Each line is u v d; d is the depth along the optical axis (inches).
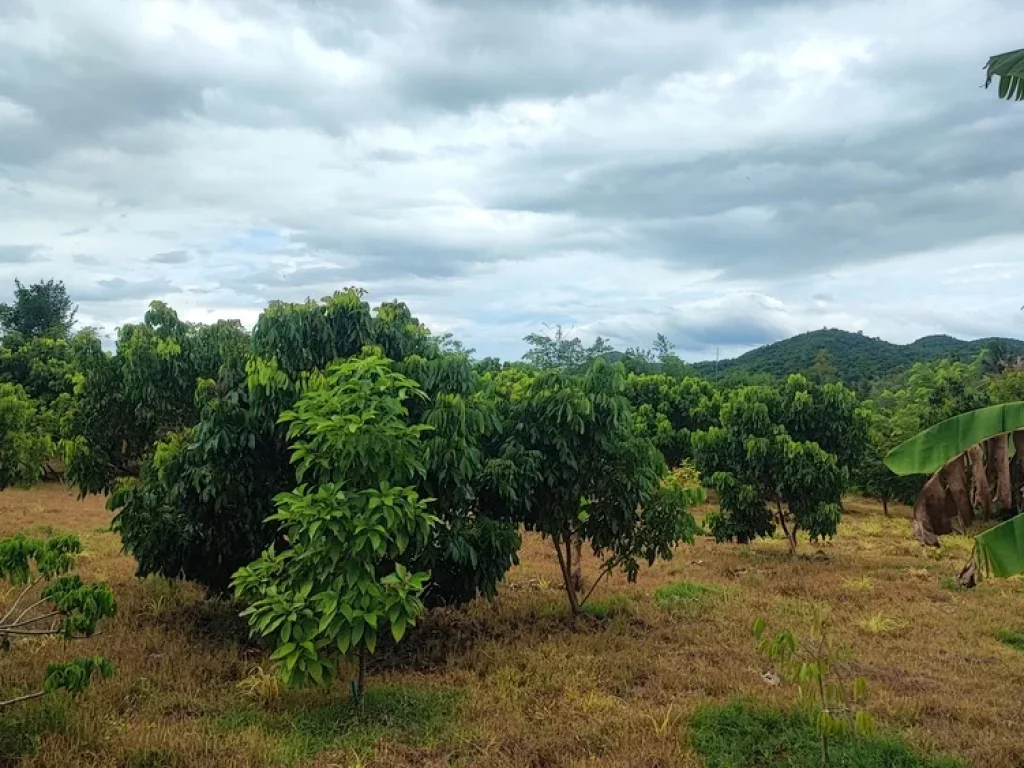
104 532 535.5
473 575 290.4
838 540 695.7
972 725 231.0
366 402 220.4
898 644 322.0
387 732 206.8
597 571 485.1
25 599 316.5
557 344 1930.4
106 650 265.4
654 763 191.6
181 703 225.5
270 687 235.6
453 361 295.7
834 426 586.6
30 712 199.3
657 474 336.2
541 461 310.3
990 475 165.9
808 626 343.0
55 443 507.8
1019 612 391.9
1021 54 174.2
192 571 303.6
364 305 302.2
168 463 288.7
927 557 587.2
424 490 267.4
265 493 288.8
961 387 914.1
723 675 265.3
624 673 264.1
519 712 223.9
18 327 1328.7
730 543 657.6
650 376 1215.6
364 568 208.4
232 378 298.4
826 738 195.3
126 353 356.2
